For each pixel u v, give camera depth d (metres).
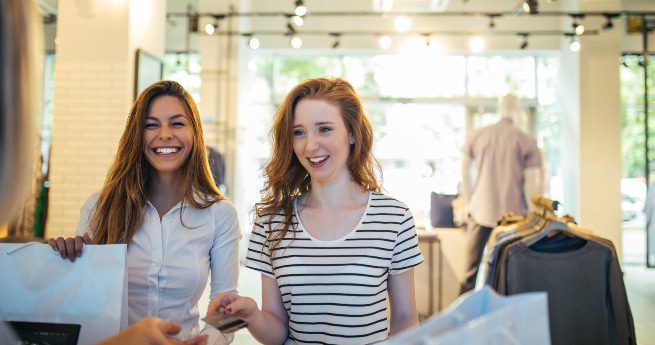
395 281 1.50
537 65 8.34
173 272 1.61
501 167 5.10
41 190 4.86
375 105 8.53
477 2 7.99
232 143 7.42
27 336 1.16
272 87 8.65
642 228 8.62
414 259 1.47
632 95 8.35
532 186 5.13
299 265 1.44
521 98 8.33
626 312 2.34
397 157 8.52
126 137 1.67
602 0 7.26
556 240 2.50
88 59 4.92
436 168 8.48
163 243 1.63
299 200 1.55
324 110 1.45
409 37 8.09
